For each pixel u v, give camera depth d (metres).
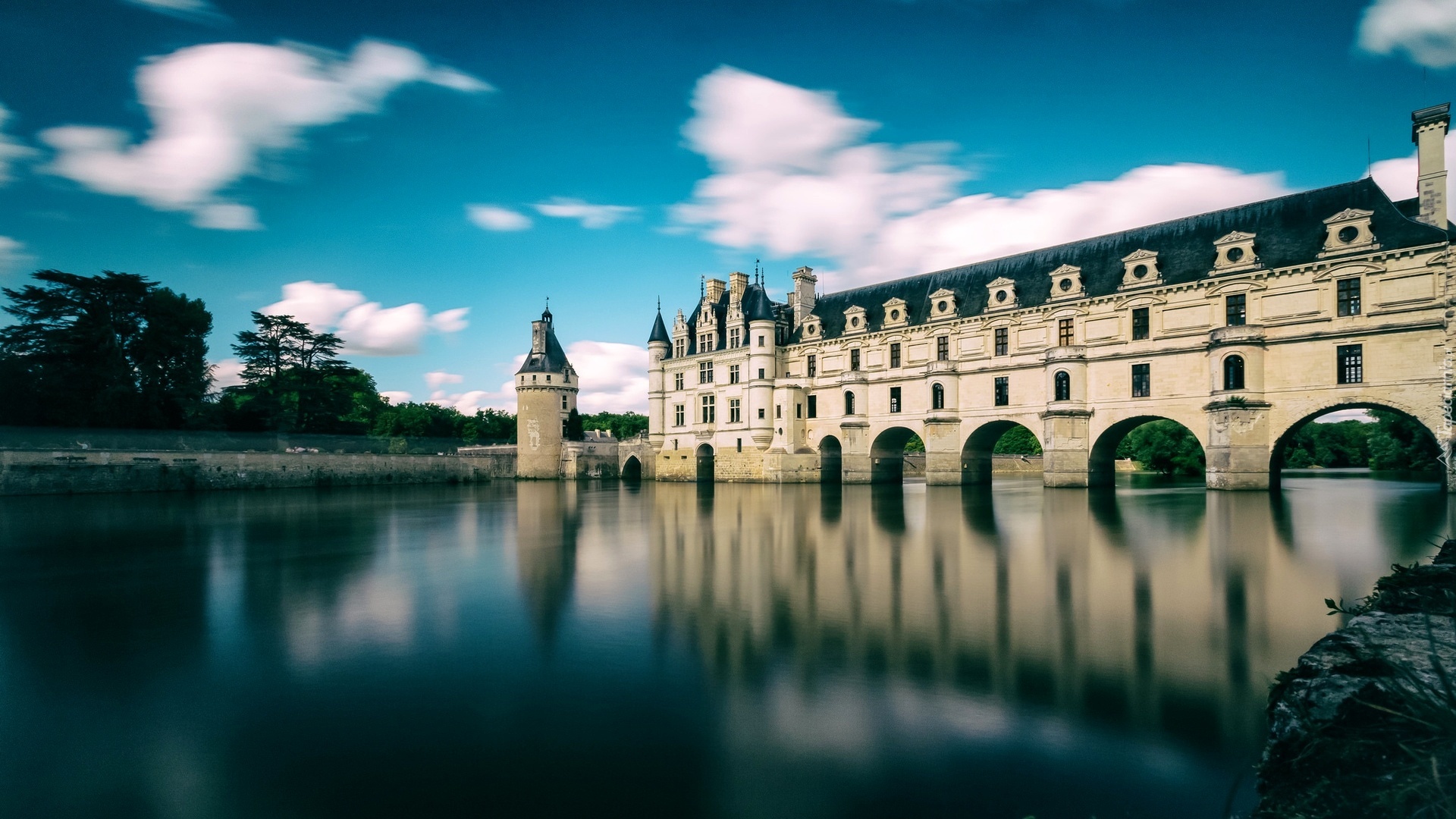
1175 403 41.38
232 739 7.90
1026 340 48.38
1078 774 6.64
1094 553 18.67
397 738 7.87
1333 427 99.44
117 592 15.76
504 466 86.00
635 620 12.53
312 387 78.75
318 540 24.97
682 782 6.78
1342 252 36.00
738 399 66.88
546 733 7.92
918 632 11.26
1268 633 10.74
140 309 62.88
